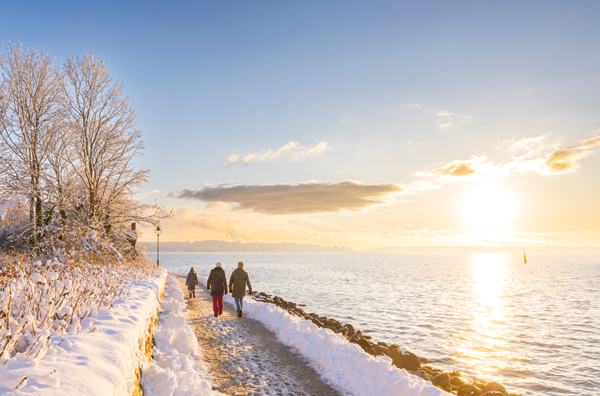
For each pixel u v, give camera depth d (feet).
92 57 65.05
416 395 16.58
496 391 23.49
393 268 315.78
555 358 42.60
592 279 190.08
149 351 18.81
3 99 56.59
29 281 12.21
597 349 46.98
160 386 14.74
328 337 25.50
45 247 54.24
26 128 58.13
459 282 164.76
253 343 27.55
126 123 68.28
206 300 55.26
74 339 11.47
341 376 20.07
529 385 33.76
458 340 50.42
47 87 61.00
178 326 30.71
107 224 66.74
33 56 60.08
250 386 18.76
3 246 55.98
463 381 26.37
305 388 18.60
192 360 22.38
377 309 77.97
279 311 37.01
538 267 366.43
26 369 8.09
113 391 8.95
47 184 60.23
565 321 68.80
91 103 65.46
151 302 24.29
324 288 123.85
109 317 15.88
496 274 238.68
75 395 7.54
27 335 9.91
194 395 15.64
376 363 19.74
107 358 10.55
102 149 65.87
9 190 56.13
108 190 69.82
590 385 33.81
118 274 30.63
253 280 156.87
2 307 9.18
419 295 108.58
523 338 53.06
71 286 14.53
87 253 52.90
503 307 86.07
